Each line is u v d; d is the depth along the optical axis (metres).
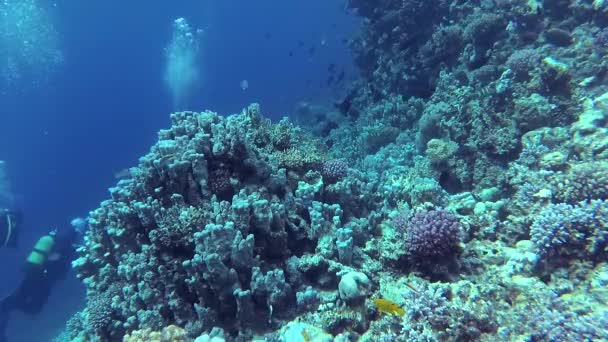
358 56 20.36
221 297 4.73
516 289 4.15
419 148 9.92
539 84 8.16
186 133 6.68
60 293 18.05
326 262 5.16
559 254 4.41
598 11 9.59
